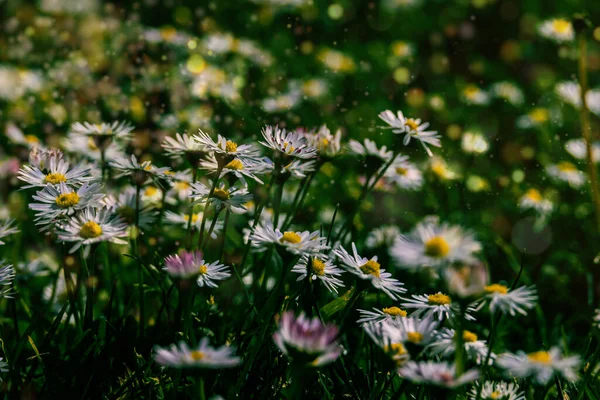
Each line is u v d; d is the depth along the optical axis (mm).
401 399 496
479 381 479
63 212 488
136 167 529
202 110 824
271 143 513
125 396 486
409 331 446
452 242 424
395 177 678
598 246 714
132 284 581
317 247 475
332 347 422
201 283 497
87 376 494
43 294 598
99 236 481
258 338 478
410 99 999
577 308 653
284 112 875
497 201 783
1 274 501
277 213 539
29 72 946
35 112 838
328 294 576
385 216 721
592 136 916
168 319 523
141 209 559
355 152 580
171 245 622
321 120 903
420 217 716
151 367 498
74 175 510
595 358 493
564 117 938
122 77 969
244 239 600
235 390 470
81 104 883
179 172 578
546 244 723
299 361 420
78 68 956
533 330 618
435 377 425
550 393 520
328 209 714
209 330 518
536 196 761
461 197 757
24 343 495
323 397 498
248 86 968
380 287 490
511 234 744
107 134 572
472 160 838
